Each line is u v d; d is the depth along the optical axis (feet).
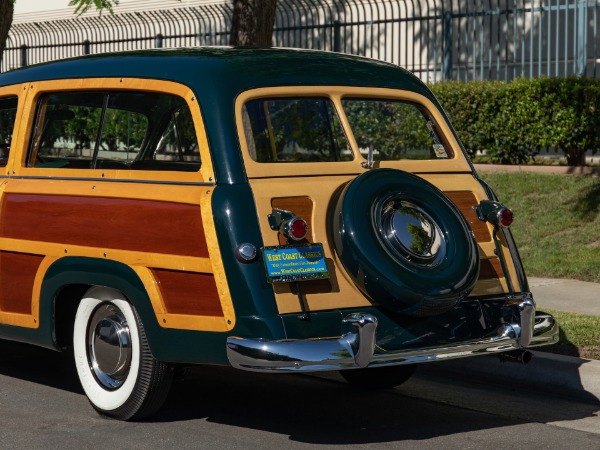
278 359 19.89
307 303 20.68
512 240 23.93
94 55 25.16
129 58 23.88
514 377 27.17
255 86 22.27
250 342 20.17
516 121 54.75
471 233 22.21
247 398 25.67
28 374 28.12
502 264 23.36
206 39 77.66
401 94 24.47
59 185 23.84
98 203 22.88
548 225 46.65
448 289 20.90
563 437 22.44
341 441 21.84
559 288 38.91
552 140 53.47
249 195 20.97
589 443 21.99
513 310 22.58
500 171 54.75
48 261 23.70
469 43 68.69
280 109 22.53
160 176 22.13
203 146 21.61
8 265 24.84
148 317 21.77
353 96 23.72
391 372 26.30
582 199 48.47
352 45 66.18
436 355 21.08
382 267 20.57
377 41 68.39
